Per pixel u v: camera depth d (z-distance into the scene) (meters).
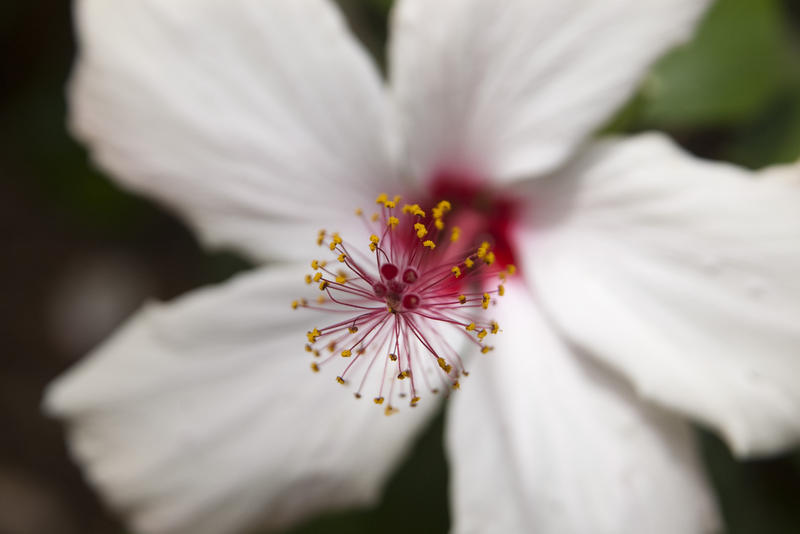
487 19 0.21
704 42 0.24
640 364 0.21
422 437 0.26
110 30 0.21
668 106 0.24
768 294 0.20
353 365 0.22
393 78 0.21
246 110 0.21
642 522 0.21
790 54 0.25
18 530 0.34
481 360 0.22
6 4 0.32
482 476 0.21
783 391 0.20
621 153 0.21
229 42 0.21
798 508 0.25
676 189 0.21
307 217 0.22
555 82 0.21
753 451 0.20
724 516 0.25
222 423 0.22
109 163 0.21
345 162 0.22
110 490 0.22
